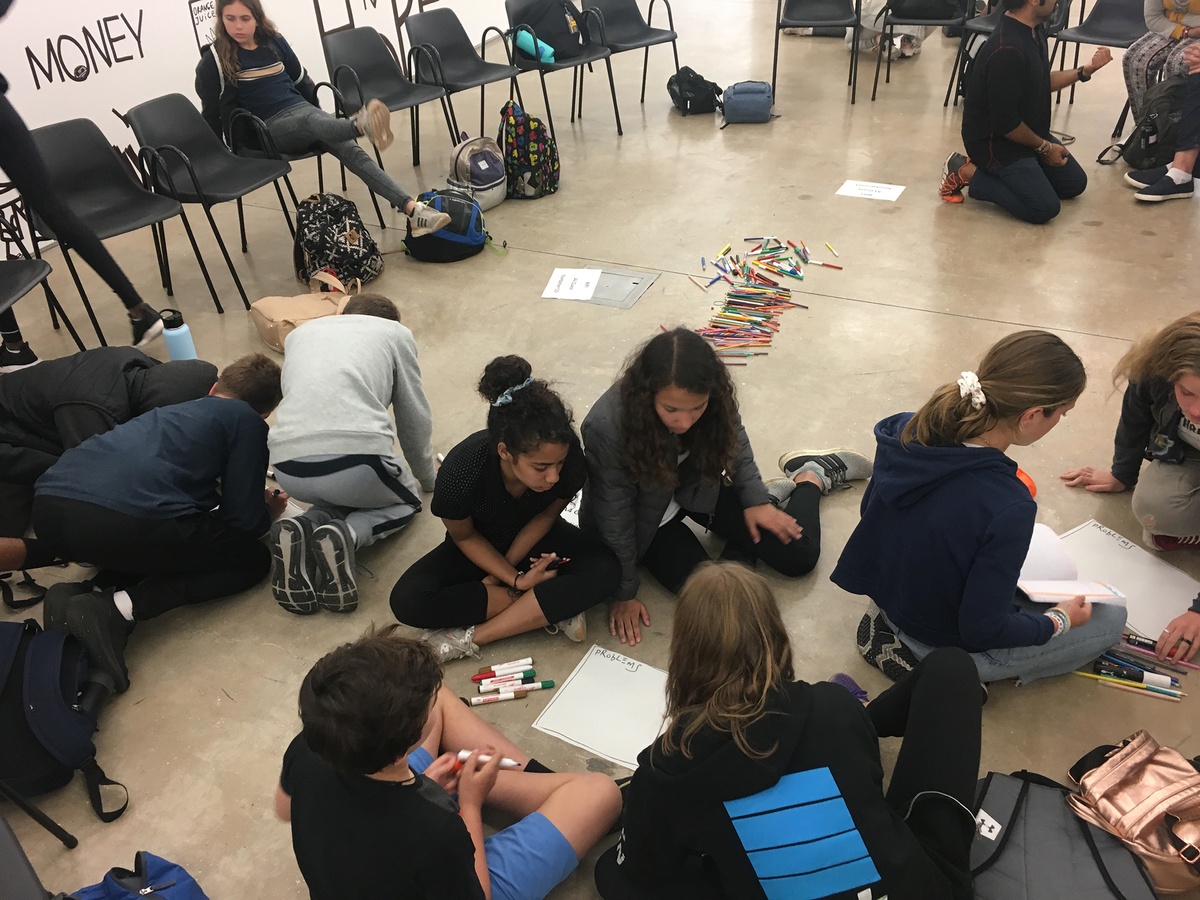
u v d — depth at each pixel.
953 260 3.60
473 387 3.01
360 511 2.34
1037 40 3.72
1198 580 2.14
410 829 1.21
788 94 5.55
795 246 3.76
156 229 3.57
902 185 4.27
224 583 2.23
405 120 5.50
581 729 1.90
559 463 1.74
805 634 2.10
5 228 3.95
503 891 1.46
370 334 2.28
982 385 1.61
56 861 1.71
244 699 2.02
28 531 2.42
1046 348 1.56
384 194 3.95
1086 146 4.52
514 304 3.49
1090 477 2.43
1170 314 3.17
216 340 3.39
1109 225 3.79
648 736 1.88
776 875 1.18
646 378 1.73
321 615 2.23
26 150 2.69
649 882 1.39
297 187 4.68
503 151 4.31
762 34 6.73
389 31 5.90
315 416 2.14
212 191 3.52
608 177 4.58
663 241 3.89
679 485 2.05
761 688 1.18
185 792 1.83
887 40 5.63
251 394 2.39
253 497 2.20
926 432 1.70
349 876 1.21
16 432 2.38
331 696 1.15
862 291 3.43
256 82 3.90
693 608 1.20
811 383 2.93
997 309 3.26
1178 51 3.93
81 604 1.96
